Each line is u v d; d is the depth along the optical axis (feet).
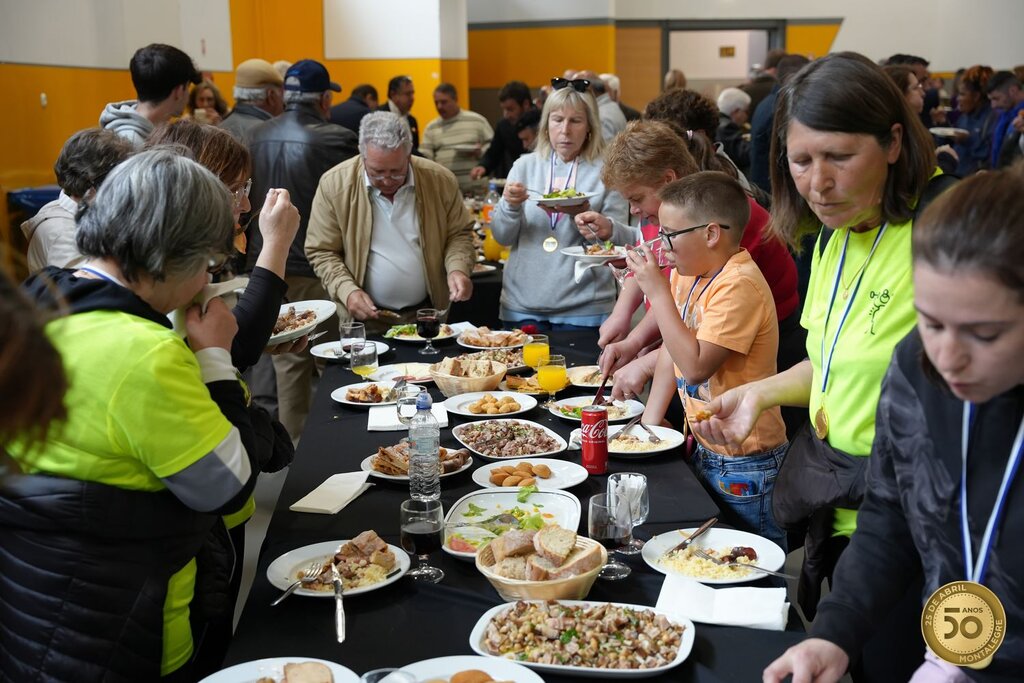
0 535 4.67
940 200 3.09
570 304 11.56
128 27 22.81
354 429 8.18
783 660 4.00
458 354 10.61
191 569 5.18
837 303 5.49
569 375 9.41
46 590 4.62
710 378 7.29
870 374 5.24
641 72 48.08
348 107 22.84
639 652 4.53
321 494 6.58
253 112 16.65
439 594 5.25
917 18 47.19
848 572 4.17
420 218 11.86
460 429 7.88
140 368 4.48
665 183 8.37
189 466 4.62
